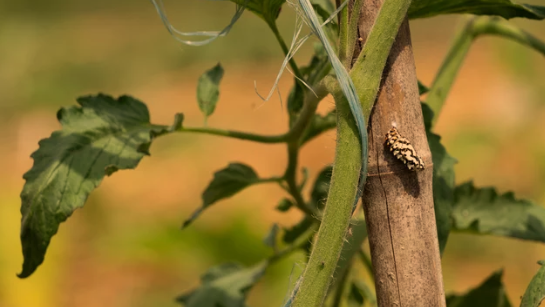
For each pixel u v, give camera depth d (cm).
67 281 652
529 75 1008
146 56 1313
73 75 1225
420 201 101
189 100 1147
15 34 1358
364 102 97
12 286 584
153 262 667
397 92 100
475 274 627
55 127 1044
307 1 96
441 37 1289
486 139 852
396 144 99
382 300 103
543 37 1047
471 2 118
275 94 1134
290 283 110
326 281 100
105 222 739
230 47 1298
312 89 108
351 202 99
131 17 1517
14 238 593
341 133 99
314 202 181
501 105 941
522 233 161
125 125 135
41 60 1270
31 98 1140
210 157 930
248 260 649
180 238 675
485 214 166
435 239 103
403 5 96
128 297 638
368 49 97
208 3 1448
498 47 1060
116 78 1242
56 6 1527
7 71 1212
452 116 949
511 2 116
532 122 890
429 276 101
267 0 123
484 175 795
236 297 184
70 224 726
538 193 745
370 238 103
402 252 101
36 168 125
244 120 1045
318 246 100
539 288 104
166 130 134
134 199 820
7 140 1000
